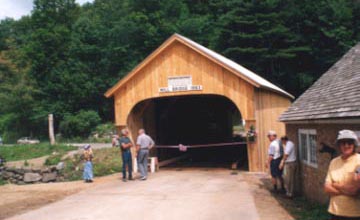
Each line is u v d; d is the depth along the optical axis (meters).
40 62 57.59
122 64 54.53
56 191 13.67
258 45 38.81
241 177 15.78
